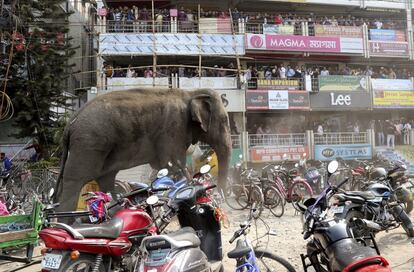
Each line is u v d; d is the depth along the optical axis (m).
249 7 25.94
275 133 23.38
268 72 23.44
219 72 23.41
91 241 4.43
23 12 19.11
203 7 25.47
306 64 25.83
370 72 25.17
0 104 18.17
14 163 18.50
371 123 23.92
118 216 4.96
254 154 21.45
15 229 5.70
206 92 9.41
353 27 25.06
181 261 3.92
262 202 10.55
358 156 22.94
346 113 26.08
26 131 19.89
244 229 4.33
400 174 8.41
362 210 6.02
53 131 19.34
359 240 4.77
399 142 24.59
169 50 21.95
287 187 11.95
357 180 12.64
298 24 24.52
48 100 19.67
